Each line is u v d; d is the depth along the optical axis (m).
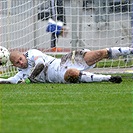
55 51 52.22
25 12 49.75
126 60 47.03
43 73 38.31
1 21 49.12
